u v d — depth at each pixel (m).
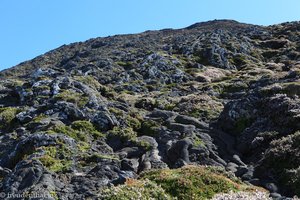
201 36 93.81
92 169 28.36
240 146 34.31
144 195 20.58
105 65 70.75
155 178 23.08
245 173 28.55
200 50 80.75
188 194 21.64
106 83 62.44
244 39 87.88
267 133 33.84
